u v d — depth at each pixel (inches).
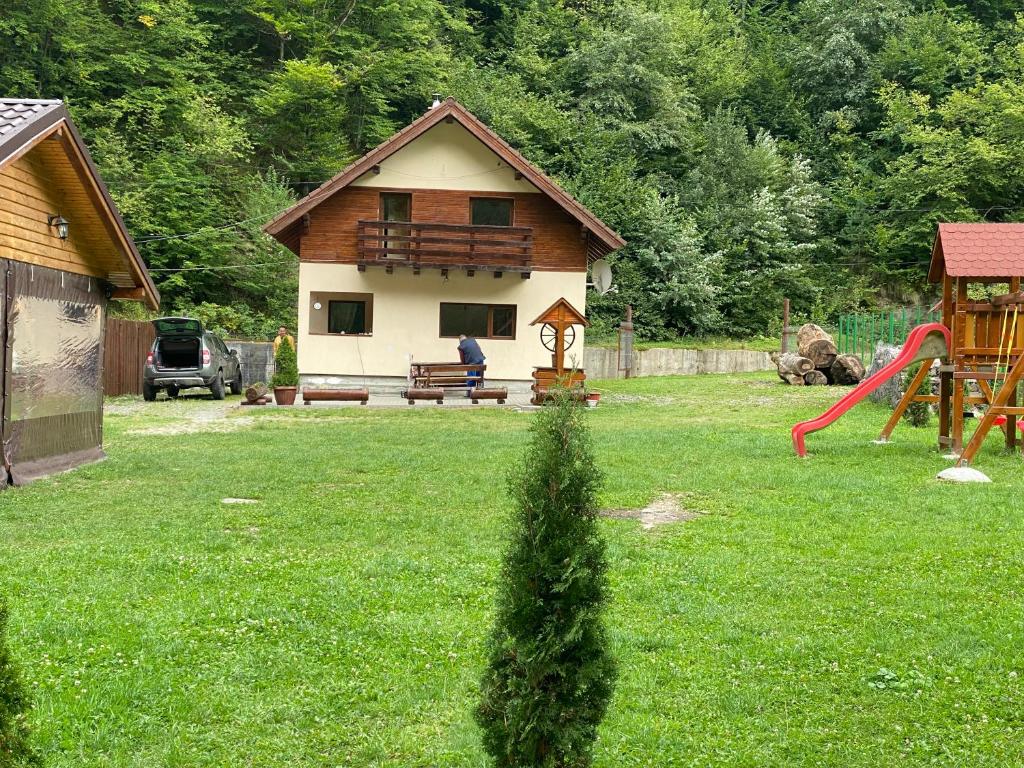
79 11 1566.2
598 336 1593.3
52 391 521.7
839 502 432.1
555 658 138.1
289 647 237.5
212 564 314.0
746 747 187.9
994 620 259.6
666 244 1726.1
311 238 1085.1
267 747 186.2
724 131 1985.7
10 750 126.3
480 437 680.4
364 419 839.1
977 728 195.6
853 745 188.7
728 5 2625.5
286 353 979.3
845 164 2112.5
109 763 176.6
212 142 1525.6
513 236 1077.8
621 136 1876.2
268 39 1934.1
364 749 185.0
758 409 914.1
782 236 1900.8
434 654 233.9
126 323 1122.0
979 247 589.3
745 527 382.6
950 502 427.8
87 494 450.9
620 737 190.2
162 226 1430.9
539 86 1987.0
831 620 263.0
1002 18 2385.6
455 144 1092.5
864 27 2292.1
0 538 355.9
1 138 412.2
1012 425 591.5
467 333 1106.7
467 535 366.3
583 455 143.4
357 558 327.3
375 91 1824.6
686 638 247.8
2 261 460.4
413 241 1059.3
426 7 1945.1
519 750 138.1
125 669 218.8
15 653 224.7
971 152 1900.8
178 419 829.8
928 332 611.8
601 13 2171.5
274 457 577.0
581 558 137.7
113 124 1477.6
